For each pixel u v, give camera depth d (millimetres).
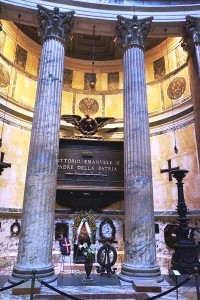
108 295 5242
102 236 9945
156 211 10039
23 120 10398
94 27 8758
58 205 10164
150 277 5875
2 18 8359
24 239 5957
